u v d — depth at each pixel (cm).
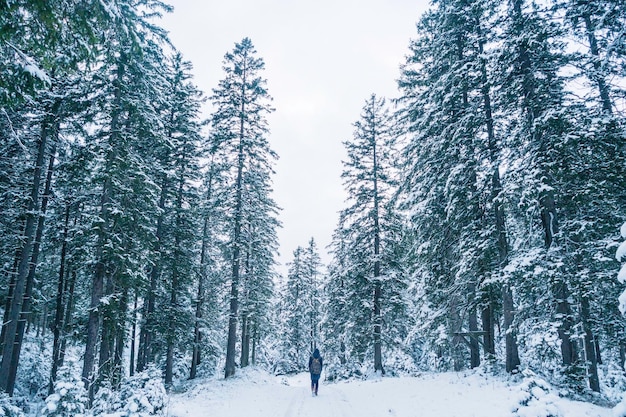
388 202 2248
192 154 2306
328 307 2888
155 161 1952
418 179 1831
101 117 1530
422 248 1764
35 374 2153
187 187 2278
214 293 2661
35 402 1777
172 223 2189
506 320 1313
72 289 2130
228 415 1148
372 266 2355
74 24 813
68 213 1948
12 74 781
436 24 1777
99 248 1482
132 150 1659
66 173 1562
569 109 1062
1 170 1612
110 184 1512
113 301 1484
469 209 1550
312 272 4544
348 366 2488
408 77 2075
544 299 1162
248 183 2405
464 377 1378
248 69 2544
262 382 2078
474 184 1439
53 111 1547
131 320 1686
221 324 3266
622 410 582
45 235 1967
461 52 1702
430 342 1803
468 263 1457
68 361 909
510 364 1266
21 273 1572
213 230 2695
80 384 873
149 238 1711
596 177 1113
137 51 1000
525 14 1142
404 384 1505
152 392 1018
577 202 1159
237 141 2430
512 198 1245
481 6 1338
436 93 1662
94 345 1428
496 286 1425
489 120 1412
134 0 1471
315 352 1636
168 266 2117
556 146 1105
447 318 1664
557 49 1171
